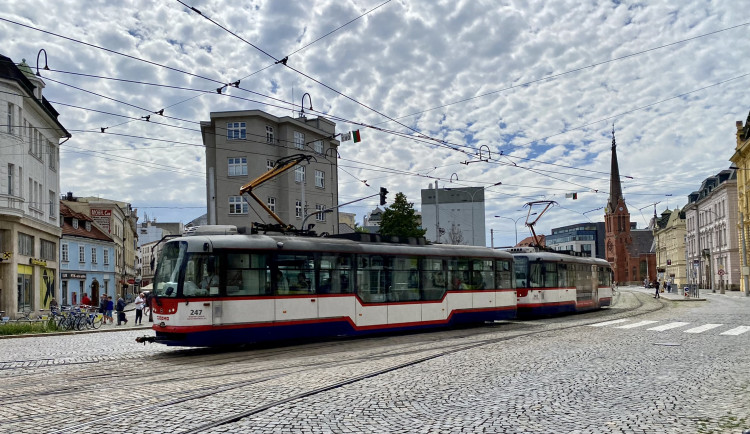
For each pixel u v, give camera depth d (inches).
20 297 1391.5
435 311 834.8
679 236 4242.1
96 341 796.0
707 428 287.1
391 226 2009.1
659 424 296.0
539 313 1090.7
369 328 744.3
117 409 335.6
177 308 592.1
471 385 403.5
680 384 401.4
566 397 362.3
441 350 600.1
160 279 617.0
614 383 406.9
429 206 3417.8
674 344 623.5
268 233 689.6
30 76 1515.7
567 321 979.3
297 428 292.8
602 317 1060.5
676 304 1611.7
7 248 1318.9
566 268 1192.2
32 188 1462.8
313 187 2021.4
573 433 280.7
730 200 2979.8
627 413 319.9
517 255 1110.4
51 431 290.5
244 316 626.5
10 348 709.3
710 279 3356.3
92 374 468.1
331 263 712.4
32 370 498.0
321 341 717.3
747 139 2532.0
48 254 1615.4
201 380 431.5
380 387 398.0
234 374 459.2
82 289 2111.2
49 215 1610.5
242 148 1840.6
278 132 1929.1
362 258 748.0
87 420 311.0
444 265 861.2
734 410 323.6
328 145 2121.1
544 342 653.9
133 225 3668.8
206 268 608.4
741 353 550.9
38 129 1508.4
